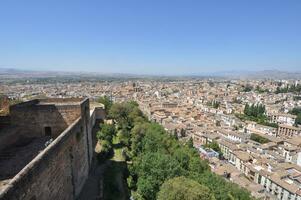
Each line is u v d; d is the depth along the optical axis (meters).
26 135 33.72
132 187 56.00
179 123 168.25
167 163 57.56
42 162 19.94
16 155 26.47
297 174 98.00
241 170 113.75
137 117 111.50
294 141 139.50
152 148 77.50
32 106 33.38
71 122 34.38
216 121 188.38
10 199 14.80
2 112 48.59
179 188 42.94
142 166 58.25
